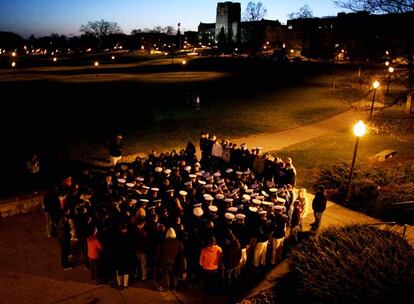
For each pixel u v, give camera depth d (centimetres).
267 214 1051
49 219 1156
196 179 1276
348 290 752
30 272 1002
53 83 4766
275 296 874
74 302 895
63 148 1984
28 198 1352
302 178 1706
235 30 14712
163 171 1323
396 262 795
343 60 7412
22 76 5753
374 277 762
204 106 3353
